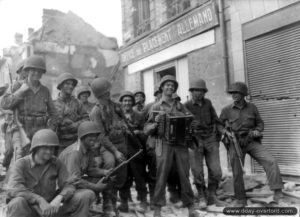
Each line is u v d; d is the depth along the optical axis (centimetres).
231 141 545
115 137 507
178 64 989
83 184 430
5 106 503
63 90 561
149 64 1107
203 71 877
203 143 559
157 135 489
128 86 1250
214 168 547
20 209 376
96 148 462
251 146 563
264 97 725
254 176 683
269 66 715
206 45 863
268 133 718
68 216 409
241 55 770
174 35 965
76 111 569
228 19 801
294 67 665
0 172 795
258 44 737
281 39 690
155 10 1091
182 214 518
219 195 592
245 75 761
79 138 446
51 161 409
